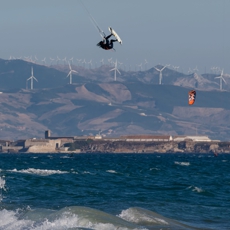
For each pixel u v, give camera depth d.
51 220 120.69
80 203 168.00
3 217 131.88
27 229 116.19
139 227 116.56
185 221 137.00
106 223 116.19
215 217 145.12
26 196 186.38
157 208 160.25
